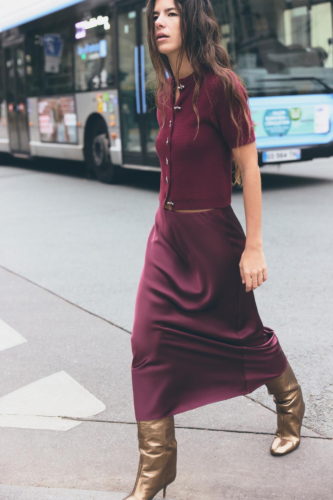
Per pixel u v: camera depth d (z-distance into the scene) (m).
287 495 2.36
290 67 9.17
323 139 9.42
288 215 7.63
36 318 4.55
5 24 14.80
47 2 12.77
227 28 8.91
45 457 2.72
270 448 2.65
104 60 10.99
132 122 10.38
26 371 3.66
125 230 7.36
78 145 12.24
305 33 9.25
